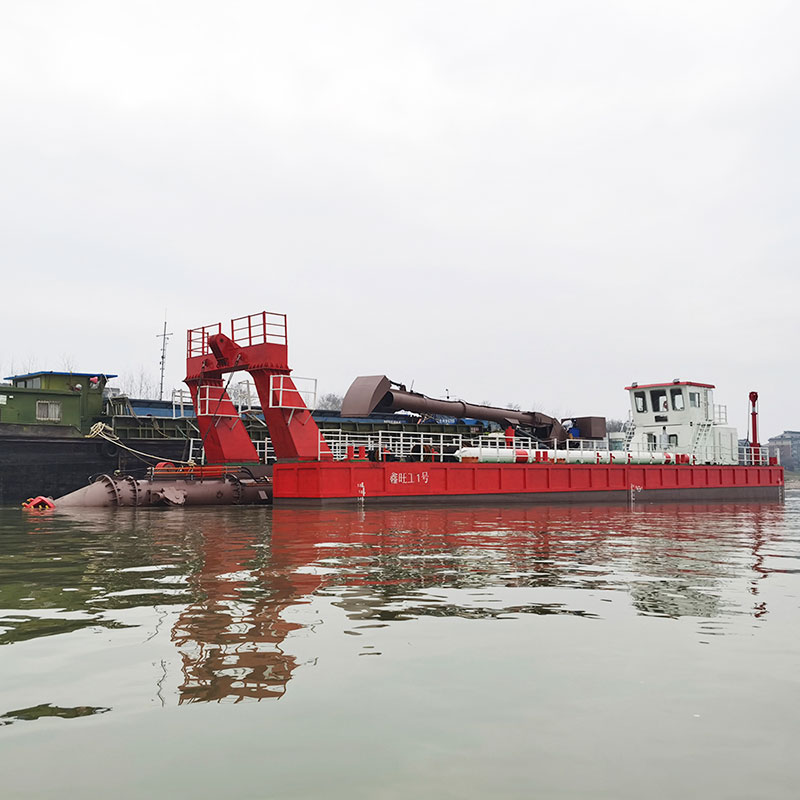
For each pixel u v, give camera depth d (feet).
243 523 63.67
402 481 91.15
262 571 33.91
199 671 17.53
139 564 36.35
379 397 105.19
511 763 12.55
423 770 12.24
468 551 42.91
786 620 23.61
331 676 17.22
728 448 138.51
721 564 37.99
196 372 98.17
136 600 26.32
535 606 25.71
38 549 43.27
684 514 86.89
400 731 13.92
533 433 133.18
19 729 13.93
